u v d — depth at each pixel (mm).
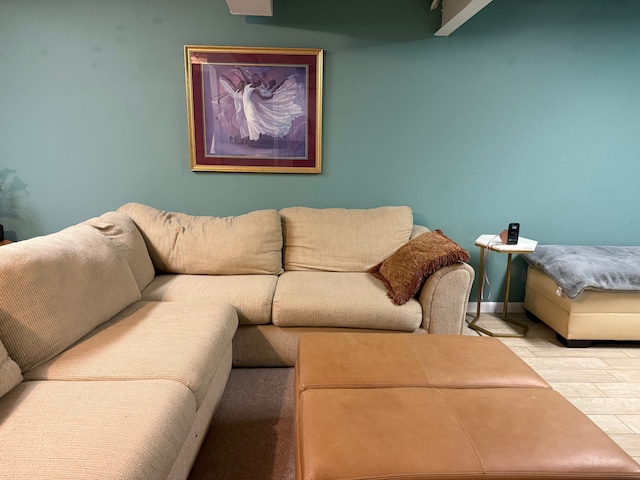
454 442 966
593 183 2779
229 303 1966
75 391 1117
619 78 2627
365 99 2607
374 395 1166
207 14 2445
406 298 1994
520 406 1123
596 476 904
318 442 961
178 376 1226
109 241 1812
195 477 1371
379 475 874
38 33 2412
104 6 2400
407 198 2777
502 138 2695
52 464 837
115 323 1583
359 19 2496
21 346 1192
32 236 2688
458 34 2533
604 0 2512
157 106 2555
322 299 1988
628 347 2391
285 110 2584
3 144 2549
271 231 2383
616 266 2293
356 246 2496
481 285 2750
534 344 2420
